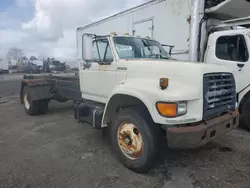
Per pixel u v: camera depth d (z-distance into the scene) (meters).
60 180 3.25
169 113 2.92
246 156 4.06
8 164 3.74
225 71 3.56
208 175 3.40
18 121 6.46
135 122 3.35
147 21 7.75
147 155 3.27
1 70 38.81
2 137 5.07
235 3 6.04
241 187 3.07
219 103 3.41
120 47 4.23
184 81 3.12
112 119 4.04
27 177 3.33
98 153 4.18
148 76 3.52
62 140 4.86
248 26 6.34
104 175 3.39
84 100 5.13
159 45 4.95
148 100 3.12
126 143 3.55
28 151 4.28
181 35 6.64
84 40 4.50
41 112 7.29
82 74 4.97
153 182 3.21
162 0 7.15
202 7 6.29
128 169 3.57
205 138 3.03
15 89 15.11
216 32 6.18
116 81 4.06
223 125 3.36
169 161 3.86
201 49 6.40
